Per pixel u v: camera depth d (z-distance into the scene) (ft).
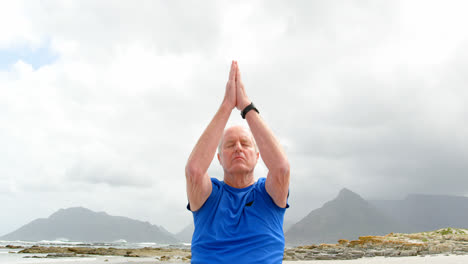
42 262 85.66
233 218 8.16
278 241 8.11
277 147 8.04
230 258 7.55
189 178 7.89
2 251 151.12
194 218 9.09
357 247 130.62
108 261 92.32
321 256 107.96
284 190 8.10
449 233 142.31
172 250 166.61
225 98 8.66
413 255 106.32
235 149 8.91
